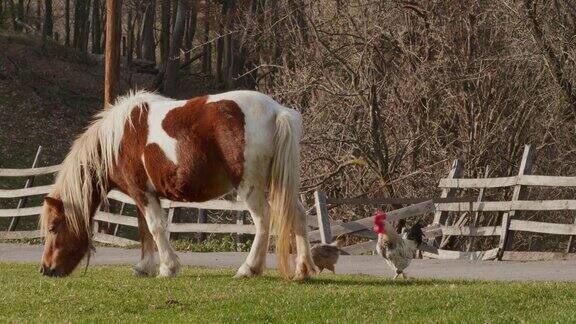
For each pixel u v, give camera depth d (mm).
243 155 11711
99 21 59875
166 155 12070
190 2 48531
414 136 23078
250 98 11945
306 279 11828
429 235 18812
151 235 13148
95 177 12977
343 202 18812
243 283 11547
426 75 23047
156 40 68312
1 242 24203
